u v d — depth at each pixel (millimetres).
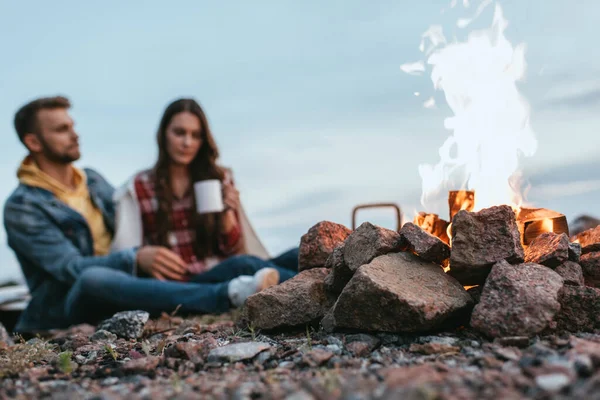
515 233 2910
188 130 5797
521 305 2590
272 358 2629
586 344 2348
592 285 3037
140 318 3676
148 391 2189
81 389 2340
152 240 5930
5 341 4027
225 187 6039
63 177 6012
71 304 5266
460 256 2877
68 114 5957
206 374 2471
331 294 3250
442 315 2707
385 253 3018
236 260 5496
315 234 3572
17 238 5602
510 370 2141
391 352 2652
